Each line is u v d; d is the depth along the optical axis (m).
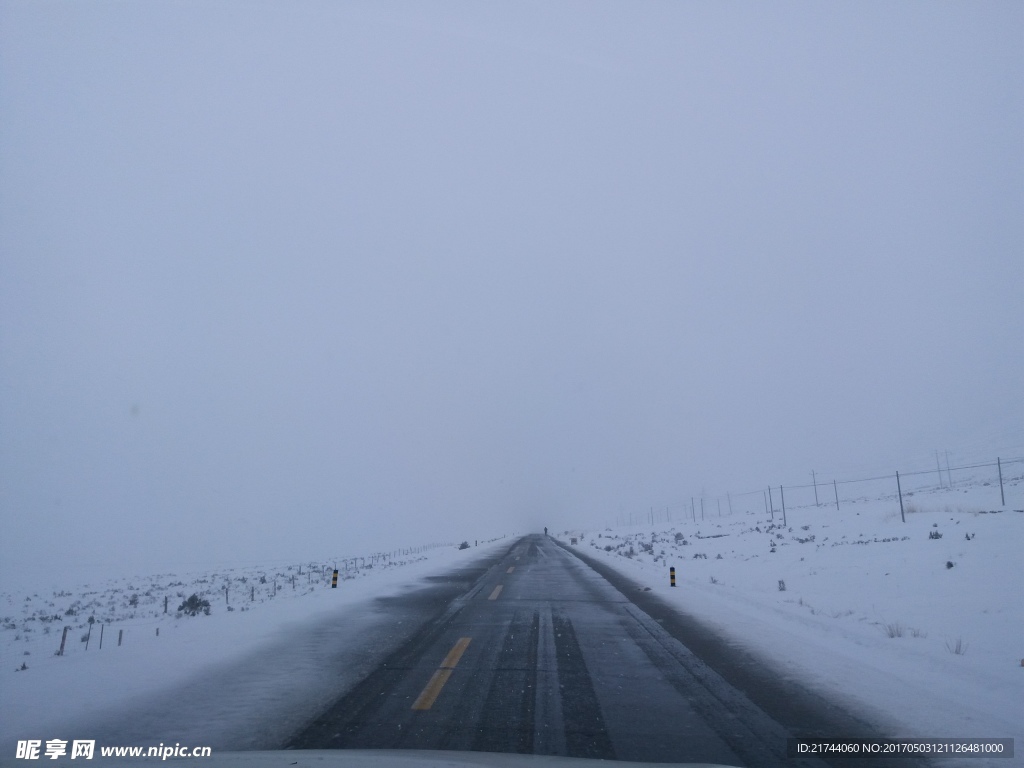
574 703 8.05
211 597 22.75
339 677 9.27
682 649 11.24
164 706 7.89
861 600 15.48
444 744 6.59
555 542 69.50
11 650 12.94
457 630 13.12
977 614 12.91
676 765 5.81
